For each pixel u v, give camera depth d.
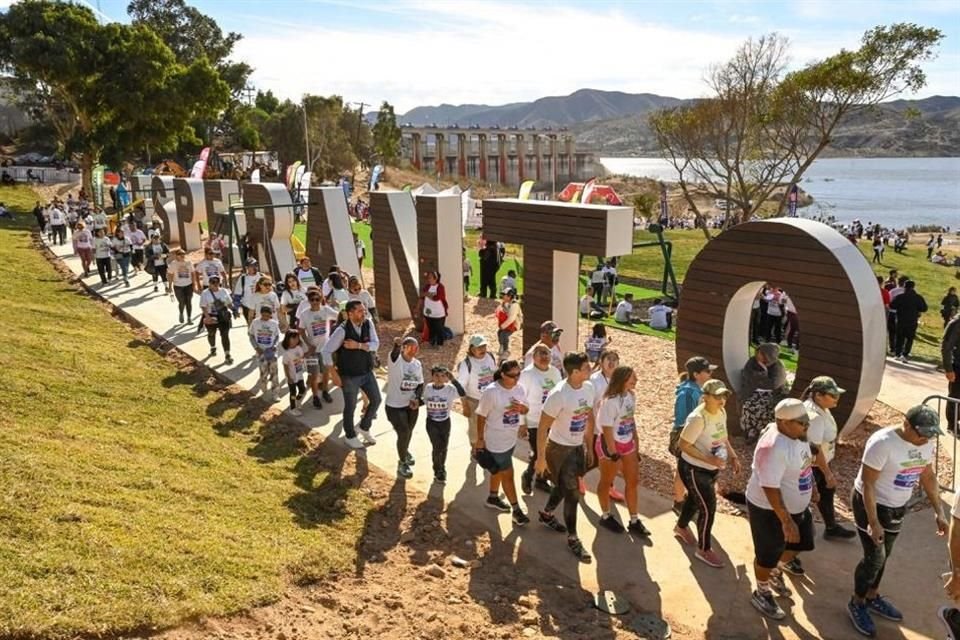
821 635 5.63
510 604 5.91
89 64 39.25
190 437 8.96
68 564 4.96
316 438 9.56
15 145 69.88
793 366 13.88
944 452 9.20
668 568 6.52
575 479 6.66
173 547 5.63
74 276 21.23
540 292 12.50
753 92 30.09
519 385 7.43
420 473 8.53
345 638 5.16
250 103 81.56
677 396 7.11
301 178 34.50
